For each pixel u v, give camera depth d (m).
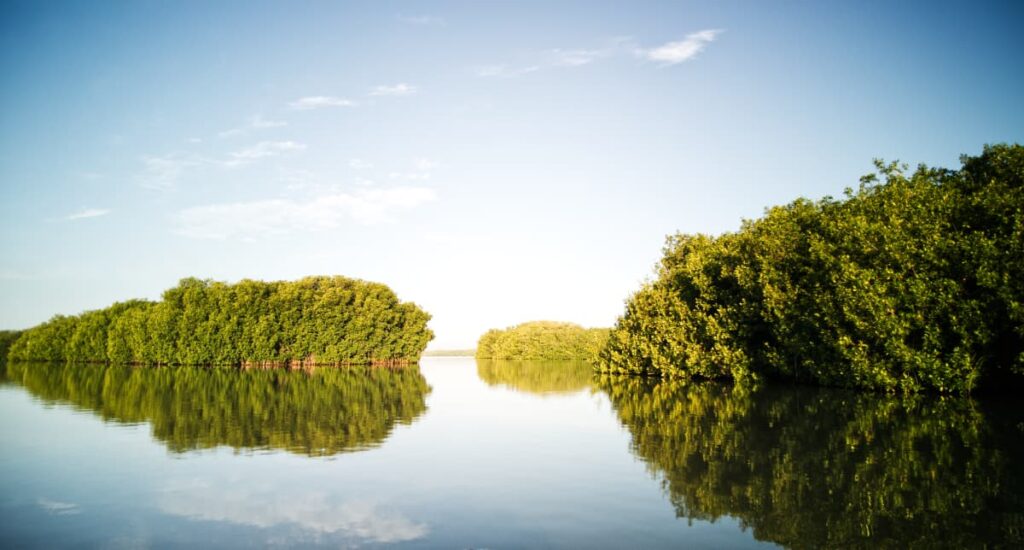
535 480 17.72
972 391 38.16
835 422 27.41
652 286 73.12
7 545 12.65
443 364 144.62
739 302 56.69
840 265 40.09
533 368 115.62
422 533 13.08
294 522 14.02
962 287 35.00
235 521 14.16
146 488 17.30
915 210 38.09
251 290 110.44
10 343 168.88
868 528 12.65
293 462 20.78
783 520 13.35
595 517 14.00
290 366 116.50
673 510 14.44
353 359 120.19
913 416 28.52
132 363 124.19
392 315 126.94
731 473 17.95
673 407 36.56
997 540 11.81
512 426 29.38
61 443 24.95
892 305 37.31
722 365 58.16
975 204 35.53
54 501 16.00
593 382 65.75
